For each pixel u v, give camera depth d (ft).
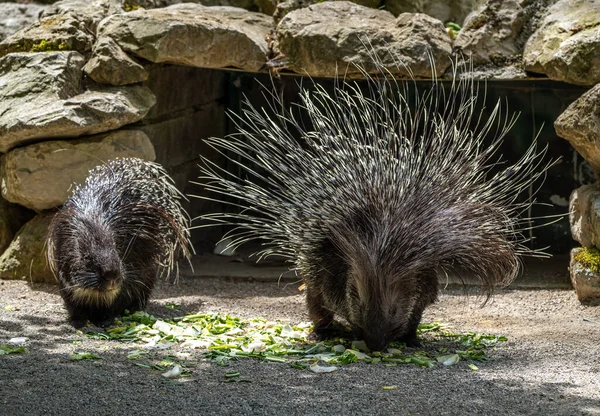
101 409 18.17
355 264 22.74
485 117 41.70
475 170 25.70
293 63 35.22
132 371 21.54
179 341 25.63
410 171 24.16
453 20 39.73
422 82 40.06
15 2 48.19
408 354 24.22
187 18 35.70
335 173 24.53
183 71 41.63
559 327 28.53
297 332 26.89
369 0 40.29
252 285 36.50
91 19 37.22
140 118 35.27
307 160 25.58
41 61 34.88
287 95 45.14
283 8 38.24
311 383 20.63
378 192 23.40
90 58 36.09
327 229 24.27
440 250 23.22
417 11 39.70
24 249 34.96
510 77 34.37
